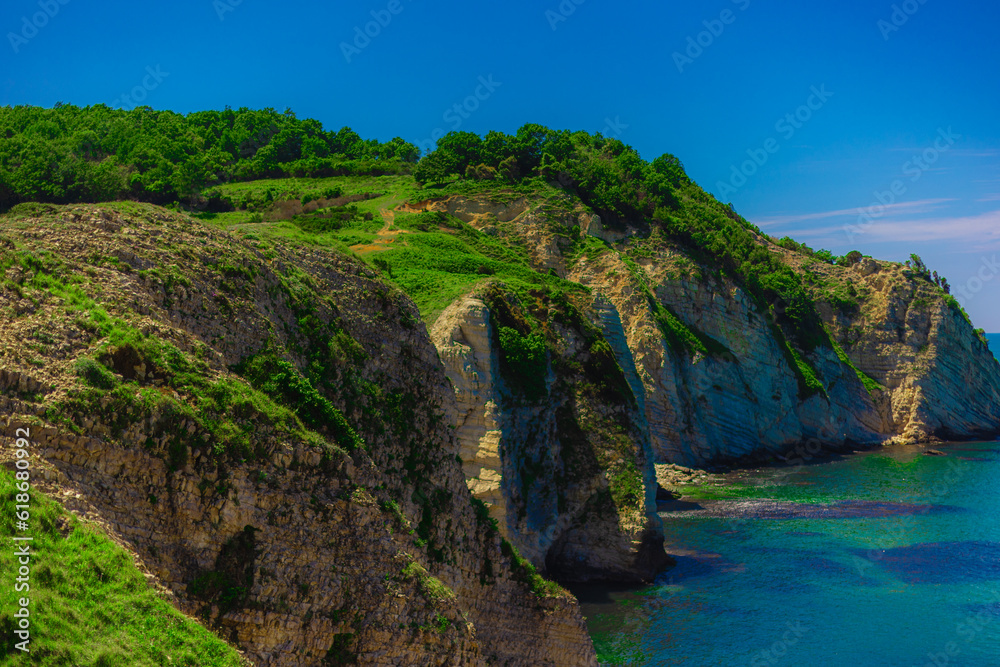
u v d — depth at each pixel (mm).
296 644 21516
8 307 20547
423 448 32781
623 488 55906
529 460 52562
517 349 53625
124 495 19547
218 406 22062
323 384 28594
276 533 21859
